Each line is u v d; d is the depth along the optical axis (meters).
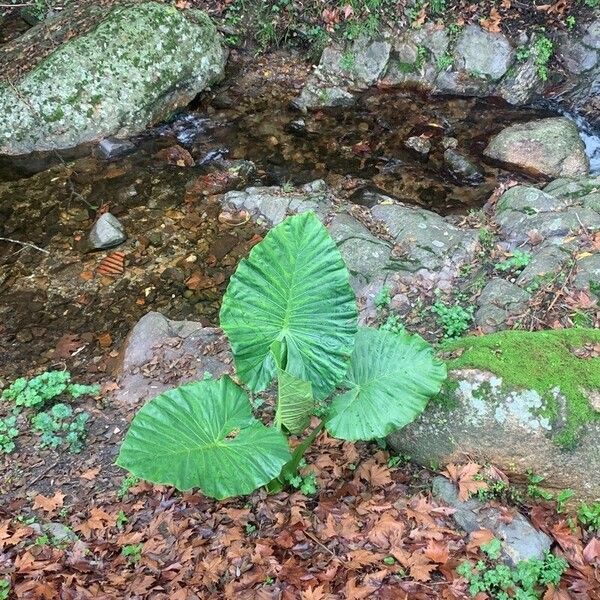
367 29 3.68
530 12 3.57
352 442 1.83
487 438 1.63
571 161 3.08
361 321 2.26
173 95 3.49
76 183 3.11
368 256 2.46
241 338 1.51
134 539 1.64
